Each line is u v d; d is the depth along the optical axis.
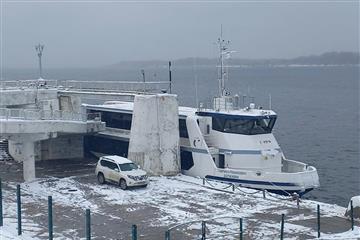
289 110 123.25
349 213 28.39
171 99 40.19
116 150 45.97
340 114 114.50
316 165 60.09
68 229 26.61
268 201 32.06
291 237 25.11
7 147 49.59
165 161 39.75
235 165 38.88
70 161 46.38
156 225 27.38
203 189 35.31
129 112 44.12
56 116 39.88
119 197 33.28
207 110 41.28
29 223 27.53
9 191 35.19
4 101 44.59
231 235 25.52
